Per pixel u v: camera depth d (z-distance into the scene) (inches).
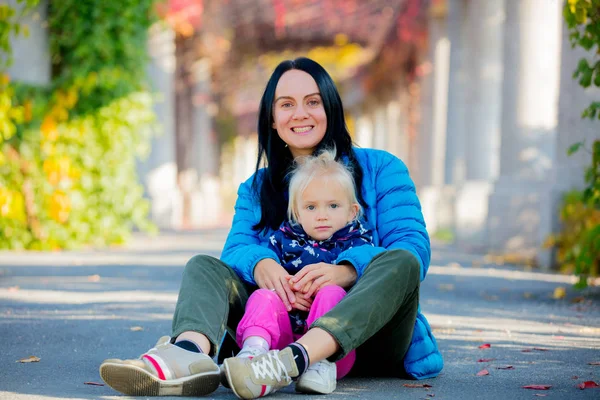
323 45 1149.1
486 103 655.8
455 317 243.8
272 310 136.6
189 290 134.3
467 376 152.4
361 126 1628.9
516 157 519.8
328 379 131.2
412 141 1007.6
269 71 1286.9
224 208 1572.3
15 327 208.7
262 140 161.0
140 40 524.4
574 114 417.4
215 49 978.7
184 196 1049.5
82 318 226.7
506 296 304.0
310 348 127.3
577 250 352.2
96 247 513.0
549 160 515.8
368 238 148.7
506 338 202.5
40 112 457.7
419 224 151.6
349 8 1003.9
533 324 230.4
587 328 221.8
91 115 504.7
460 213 669.3
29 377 147.3
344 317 128.6
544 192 434.6
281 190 157.5
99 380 144.8
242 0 992.9
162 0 529.7
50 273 352.8
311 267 139.3
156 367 124.3
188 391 126.2
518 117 518.6
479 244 655.1
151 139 772.6
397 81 1164.5
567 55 424.5
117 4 499.5
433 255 528.7
